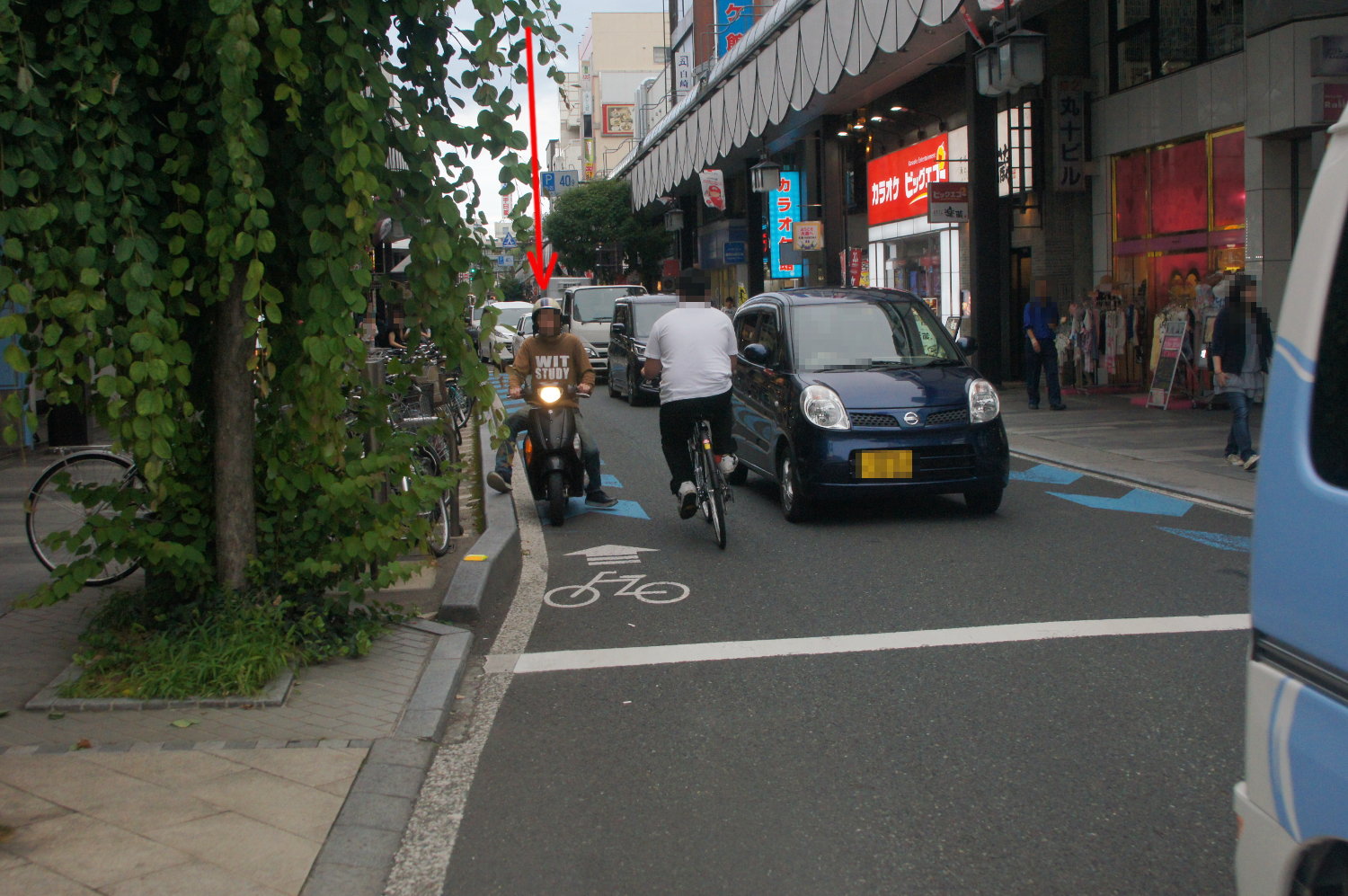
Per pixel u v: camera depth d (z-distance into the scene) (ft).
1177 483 35.40
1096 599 22.27
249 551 18.17
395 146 17.25
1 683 16.85
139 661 16.90
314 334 17.03
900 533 29.50
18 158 15.15
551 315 32.27
